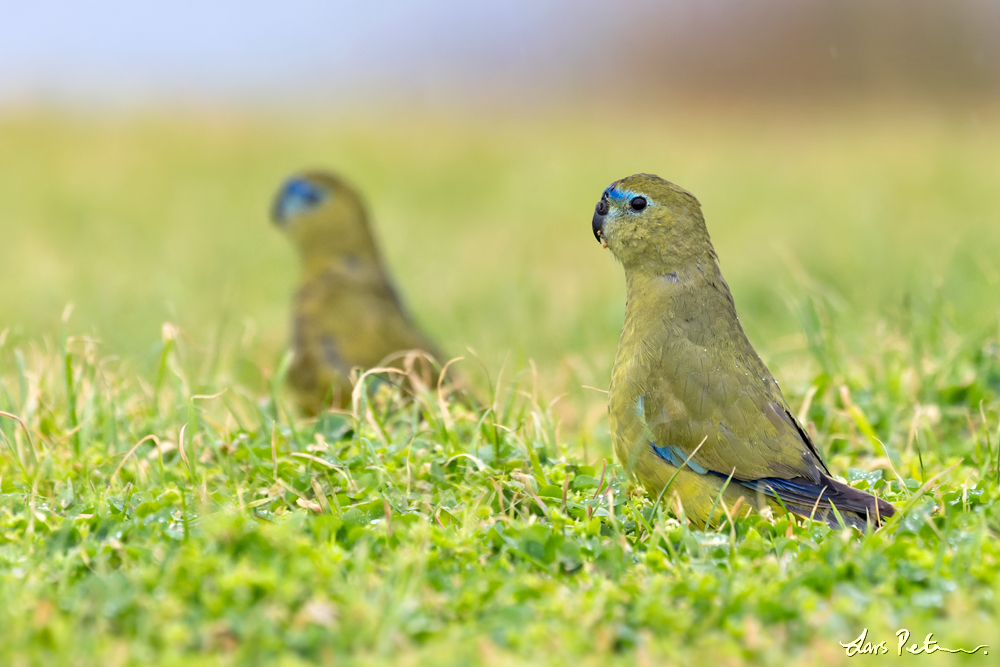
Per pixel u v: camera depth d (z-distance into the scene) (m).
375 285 14.09
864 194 33.34
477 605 6.71
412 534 7.59
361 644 6.18
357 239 14.08
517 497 8.94
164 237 29.09
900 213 30.30
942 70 60.66
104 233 29.38
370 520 8.33
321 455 9.59
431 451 9.89
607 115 60.28
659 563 7.45
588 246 28.12
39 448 10.10
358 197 14.15
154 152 42.66
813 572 7.07
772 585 6.97
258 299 21.95
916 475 9.88
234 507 8.51
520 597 6.84
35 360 12.24
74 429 10.02
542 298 21.12
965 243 23.08
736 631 6.44
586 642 6.25
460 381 12.70
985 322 14.12
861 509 8.26
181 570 6.72
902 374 11.95
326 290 13.80
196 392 12.01
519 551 7.57
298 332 13.69
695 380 9.10
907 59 61.31
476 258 26.47
